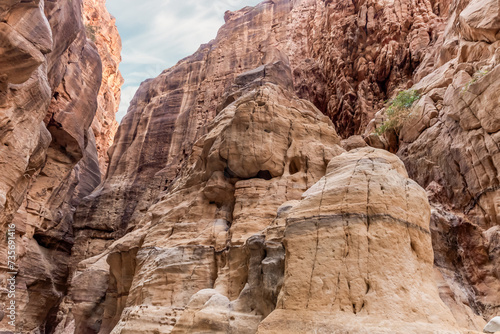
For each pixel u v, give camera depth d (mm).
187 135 36719
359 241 7453
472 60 17828
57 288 31078
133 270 16984
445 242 11297
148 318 11891
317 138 15547
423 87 20281
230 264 11969
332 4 35812
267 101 15328
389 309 6527
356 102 27906
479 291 10453
